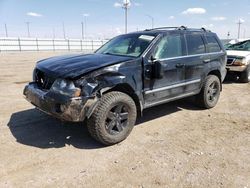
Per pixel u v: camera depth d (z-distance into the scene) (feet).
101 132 12.55
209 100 19.75
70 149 12.74
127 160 11.78
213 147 13.26
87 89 11.79
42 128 15.25
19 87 27.40
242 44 34.58
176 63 15.99
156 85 15.02
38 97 12.71
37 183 9.89
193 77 17.67
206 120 17.44
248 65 30.40
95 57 14.70
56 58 15.39
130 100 13.47
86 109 11.85
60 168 10.98
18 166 11.04
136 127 15.92
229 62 30.55
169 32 16.20
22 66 50.85
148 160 11.80
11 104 20.02
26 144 13.14
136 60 13.78
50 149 12.68
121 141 13.73
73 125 15.81
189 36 17.57
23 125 15.60
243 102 22.25
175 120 17.34
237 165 11.49
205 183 10.07
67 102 11.46
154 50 14.82
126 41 16.56
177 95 16.76
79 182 10.01
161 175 10.58
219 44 20.31
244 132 15.37
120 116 13.29
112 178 10.32
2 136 13.96
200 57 17.90
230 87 28.81
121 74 13.07
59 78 12.21
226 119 17.70
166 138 14.33
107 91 13.03
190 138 14.38
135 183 10.00
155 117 17.87
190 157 12.15
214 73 20.31
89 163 11.44
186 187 9.80
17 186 9.68
